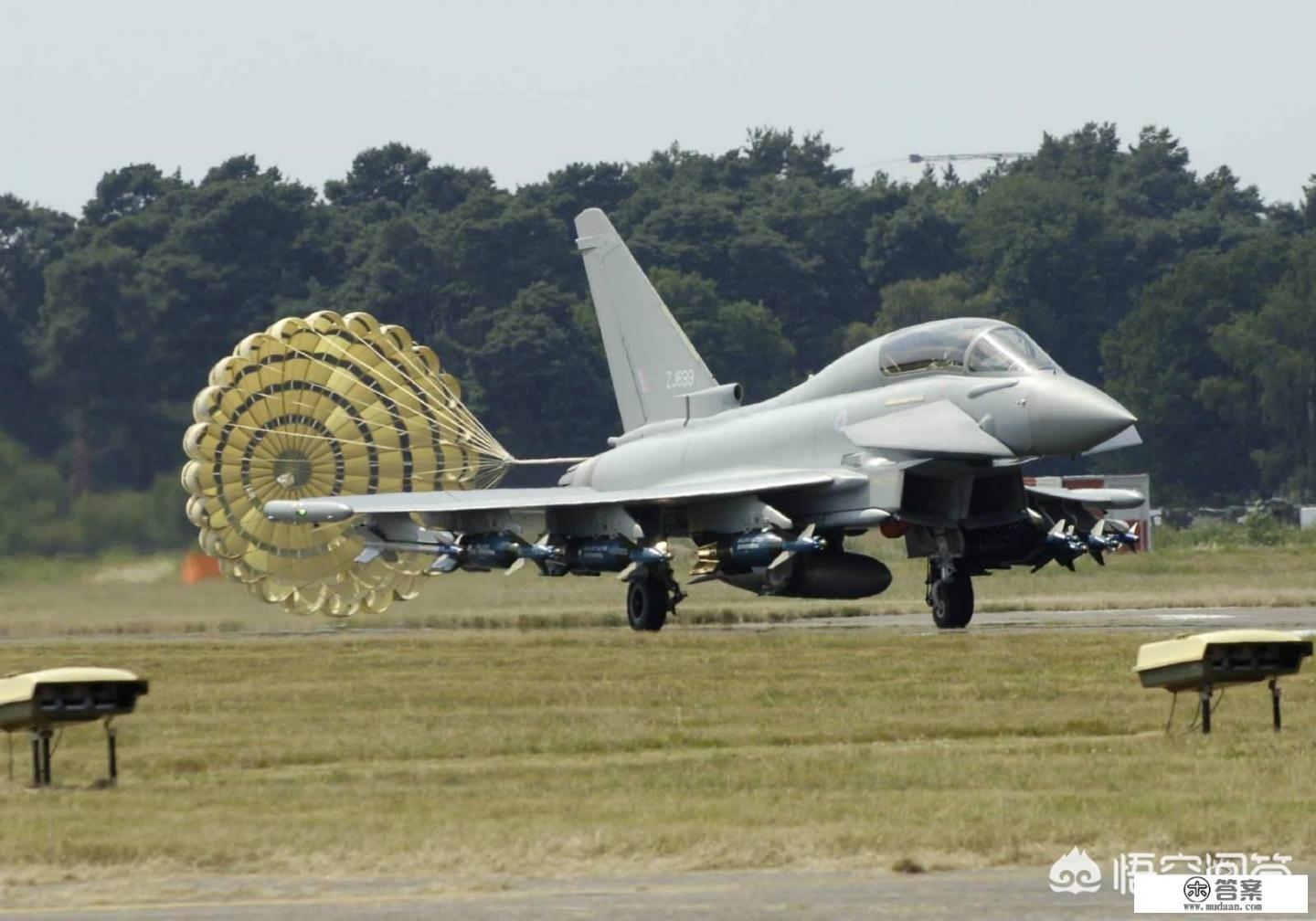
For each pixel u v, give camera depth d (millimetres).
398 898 35250
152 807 44125
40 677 47562
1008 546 101750
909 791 44531
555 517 107312
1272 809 41500
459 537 107250
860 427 102562
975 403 97500
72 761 51656
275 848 38812
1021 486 100875
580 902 34594
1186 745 51000
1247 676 52125
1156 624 96312
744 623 110438
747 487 100562
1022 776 46312
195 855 38375
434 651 84312
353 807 43719
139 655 86375
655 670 72938
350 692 66562
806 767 48250
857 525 100250
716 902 34406
